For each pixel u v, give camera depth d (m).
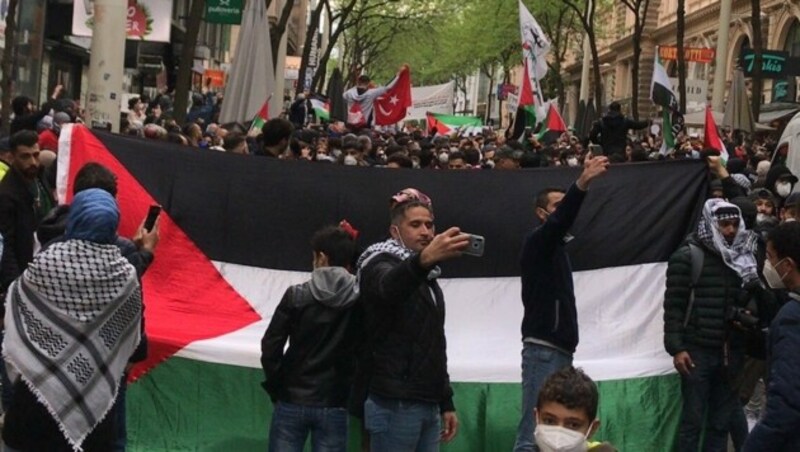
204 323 7.94
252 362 7.78
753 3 26.97
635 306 8.30
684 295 7.68
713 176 9.43
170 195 8.13
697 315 7.65
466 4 59.88
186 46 17.98
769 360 5.23
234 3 24.89
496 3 56.72
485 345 8.17
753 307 7.56
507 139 20.06
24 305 5.38
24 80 24.95
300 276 8.17
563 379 4.05
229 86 14.28
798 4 43.00
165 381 7.75
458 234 5.51
